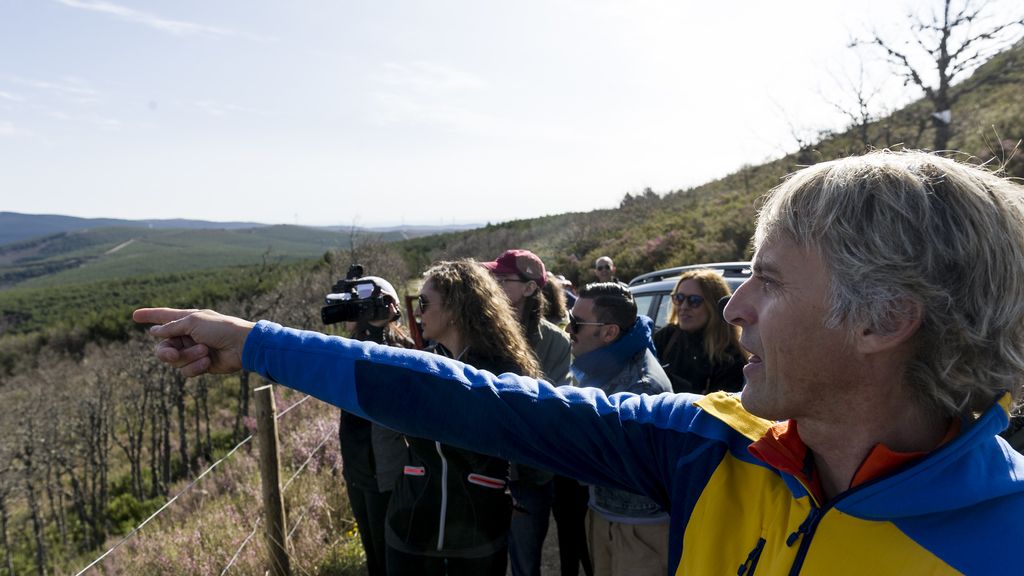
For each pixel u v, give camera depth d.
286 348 1.08
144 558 4.70
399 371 1.08
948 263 0.69
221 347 1.09
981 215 0.69
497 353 2.43
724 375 3.22
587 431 1.08
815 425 0.81
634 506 2.38
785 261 0.77
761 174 24.66
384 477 2.91
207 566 3.91
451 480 2.13
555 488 2.92
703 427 1.00
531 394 1.12
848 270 0.71
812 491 0.79
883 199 0.71
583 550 3.01
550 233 31.47
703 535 0.91
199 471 19.50
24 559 17.48
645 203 29.94
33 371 39.31
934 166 0.73
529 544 2.64
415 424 1.06
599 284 2.74
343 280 3.01
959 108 16.06
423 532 2.18
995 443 0.78
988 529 0.69
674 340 3.47
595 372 2.68
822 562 0.76
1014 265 0.70
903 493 0.72
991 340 0.71
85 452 21.92
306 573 3.47
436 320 2.44
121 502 19.08
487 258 29.08
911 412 0.77
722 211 19.78
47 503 20.66
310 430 6.20
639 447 1.05
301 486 4.51
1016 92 14.73
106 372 26.45
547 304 4.56
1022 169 7.16
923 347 0.73
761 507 0.87
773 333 0.78
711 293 3.27
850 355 0.75
